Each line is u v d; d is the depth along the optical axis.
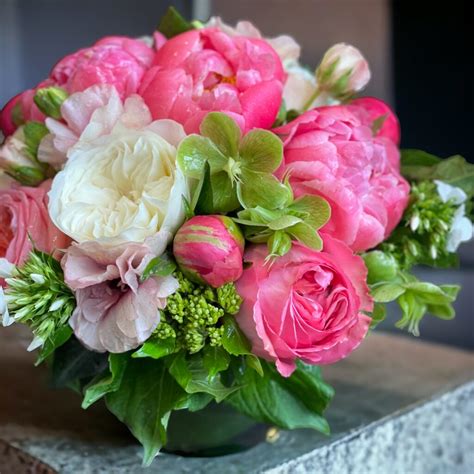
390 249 0.77
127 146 0.69
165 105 0.71
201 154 0.68
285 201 0.68
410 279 0.76
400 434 0.88
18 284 0.67
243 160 0.68
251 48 0.73
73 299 0.69
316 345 0.70
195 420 0.77
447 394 0.94
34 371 0.98
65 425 0.84
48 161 0.73
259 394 0.76
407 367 1.02
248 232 0.69
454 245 0.77
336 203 0.69
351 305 0.69
